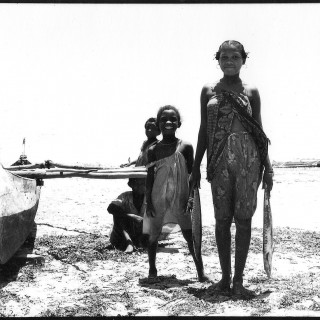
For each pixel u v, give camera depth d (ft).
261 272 19.42
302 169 68.08
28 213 20.59
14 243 18.56
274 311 14.32
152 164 17.94
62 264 21.13
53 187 50.62
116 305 15.05
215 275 18.93
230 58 16.24
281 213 37.14
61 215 35.60
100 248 24.09
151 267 18.35
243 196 16.12
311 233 28.07
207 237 27.20
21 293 16.56
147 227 18.26
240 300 15.44
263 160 16.49
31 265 20.51
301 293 16.05
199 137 17.08
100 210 37.93
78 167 33.53
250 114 16.20
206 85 17.01
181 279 18.49
